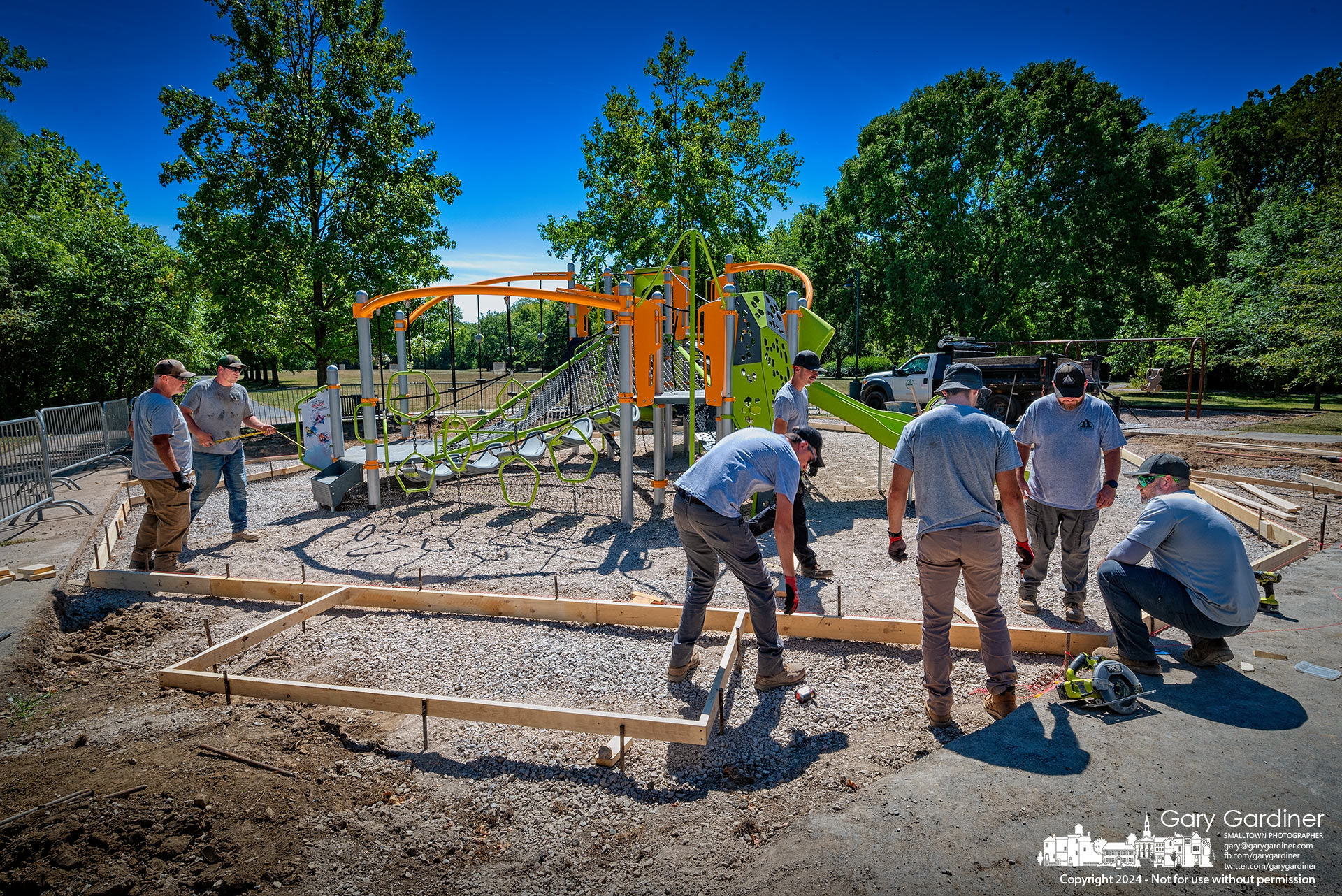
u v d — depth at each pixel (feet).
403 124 65.92
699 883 7.56
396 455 31.81
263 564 20.40
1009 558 20.35
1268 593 14.46
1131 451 38.34
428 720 11.50
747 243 78.59
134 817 8.73
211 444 21.97
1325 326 58.03
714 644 14.30
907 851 7.70
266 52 60.54
